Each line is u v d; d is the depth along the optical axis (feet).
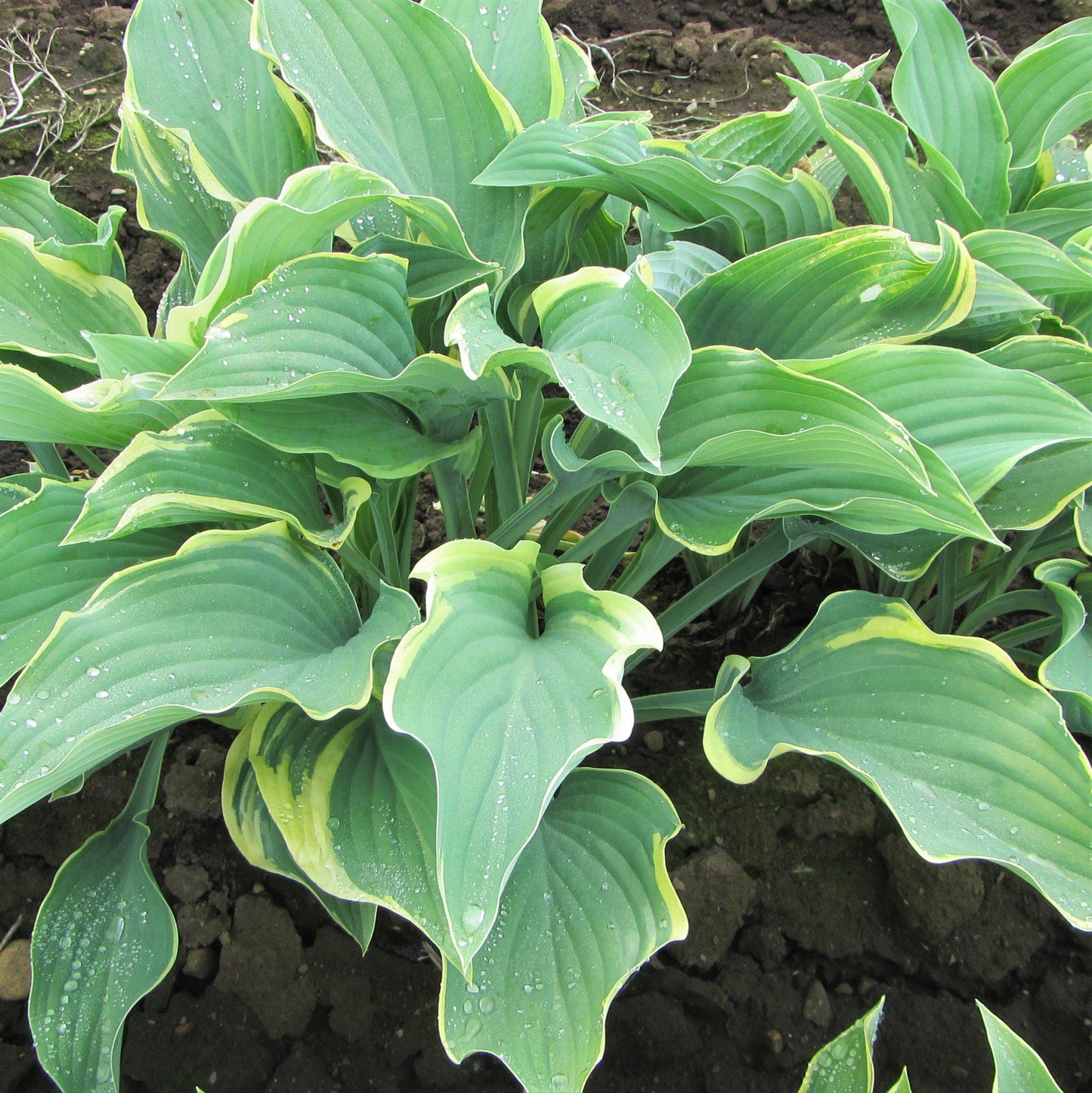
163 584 3.45
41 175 7.53
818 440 3.17
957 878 4.94
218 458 3.81
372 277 3.65
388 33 4.21
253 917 4.82
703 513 3.89
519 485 5.20
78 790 4.19
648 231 5.59
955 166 5.02
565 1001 3.49
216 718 4.46
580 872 3.78
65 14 8.43
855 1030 3.49
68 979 3.81
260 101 4.76
